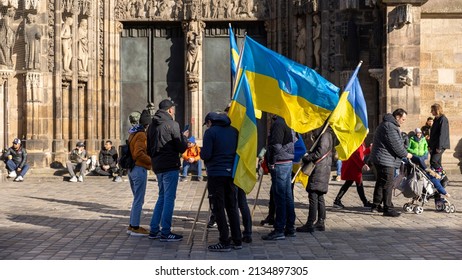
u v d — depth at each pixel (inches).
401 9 1001.5
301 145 573.0
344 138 570.9
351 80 550.6
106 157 1083.9
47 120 1114.1
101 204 737.0
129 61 1245.1
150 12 1222.9
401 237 519.2
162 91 1246.9
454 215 639.8
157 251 464.1
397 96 1011.9
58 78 1118.4
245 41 524.7
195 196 820.0
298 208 700.7
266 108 527.8
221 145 462.0
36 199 784.9
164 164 496.1
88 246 481.4
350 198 785.6
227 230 464.1
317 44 1135.6
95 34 1204.5
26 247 476.1
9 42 1085.1
